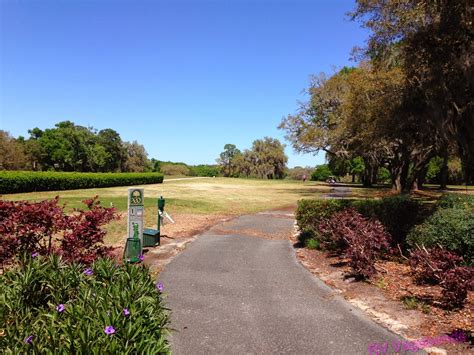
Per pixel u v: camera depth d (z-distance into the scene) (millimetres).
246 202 23828
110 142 70438
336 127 32250
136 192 8344
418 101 13516
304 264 8023
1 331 3041
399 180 34625
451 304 5332
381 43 10773
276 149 82812
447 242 6781
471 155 11742
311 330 4613
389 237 7965
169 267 7660
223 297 5852
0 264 5492
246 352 4043
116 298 2977
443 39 8812
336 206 9773
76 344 2479
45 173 28234
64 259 5559
